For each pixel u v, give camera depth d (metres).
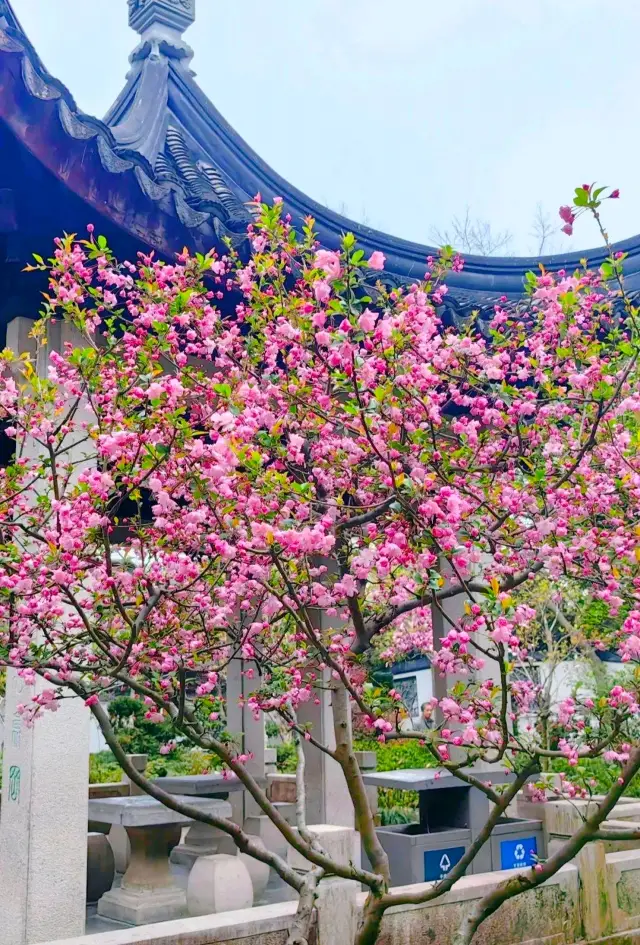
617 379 3.85
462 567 3.25
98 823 7.70
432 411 3.73
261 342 4.15
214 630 4.00
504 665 3.03
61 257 3.89
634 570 3.94
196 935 3.61
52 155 3.98
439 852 5.64
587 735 4.16
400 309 3.99
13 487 3.61
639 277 6.54
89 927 5.72
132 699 12.47
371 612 4.27
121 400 3.57
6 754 4.74
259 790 3.32
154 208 4.48
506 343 4.39
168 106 6.25
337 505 3.51
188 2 6.82
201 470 3.26
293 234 3.90
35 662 3.31
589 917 5.12
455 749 6.24
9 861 4.50
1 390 3.85
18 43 3.68
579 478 3.95
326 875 4.03
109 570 3.13
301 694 3.91
